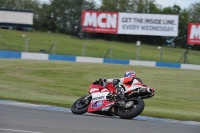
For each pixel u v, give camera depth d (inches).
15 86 2496.3
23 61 3902.6
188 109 2185.0
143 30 6018.7
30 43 5556.1
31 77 3043.8
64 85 2827.3
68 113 1460.4
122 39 7406.5
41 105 1718.8
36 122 1129.4
